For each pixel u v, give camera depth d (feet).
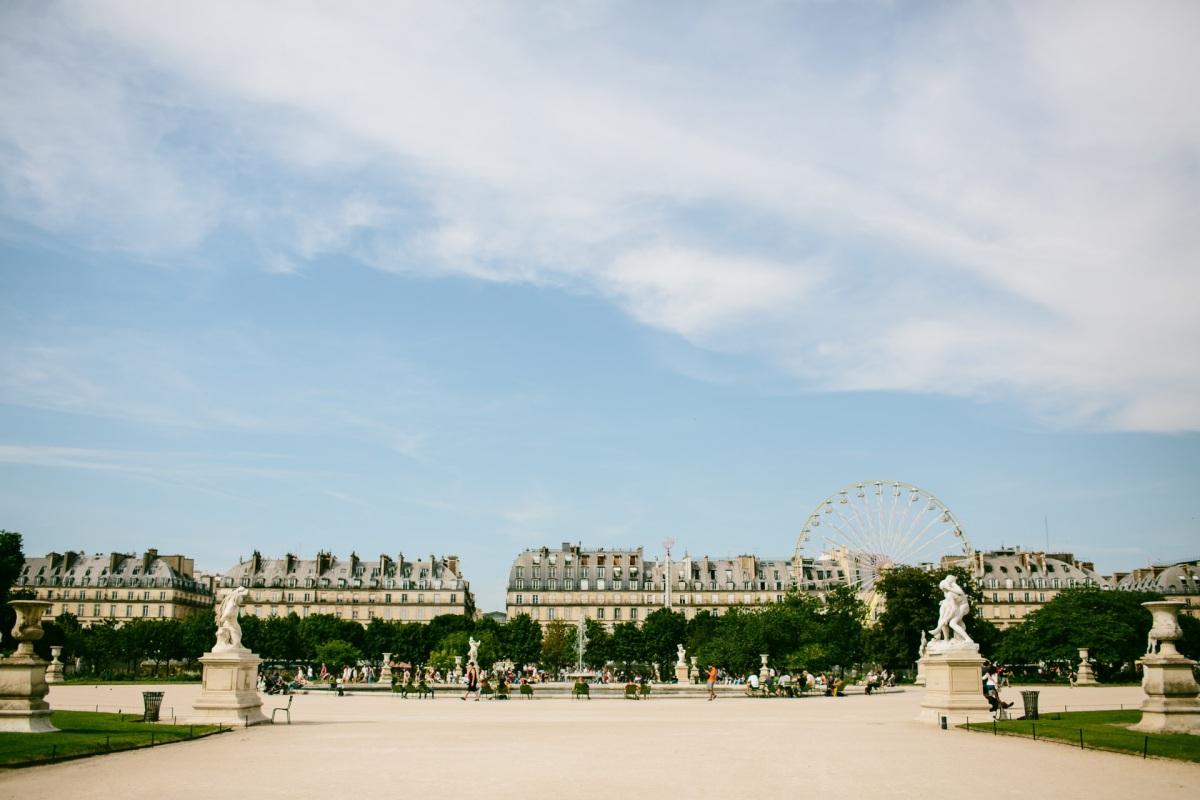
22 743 127.13
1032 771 112.37
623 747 139.03
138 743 132.98
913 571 490.08
